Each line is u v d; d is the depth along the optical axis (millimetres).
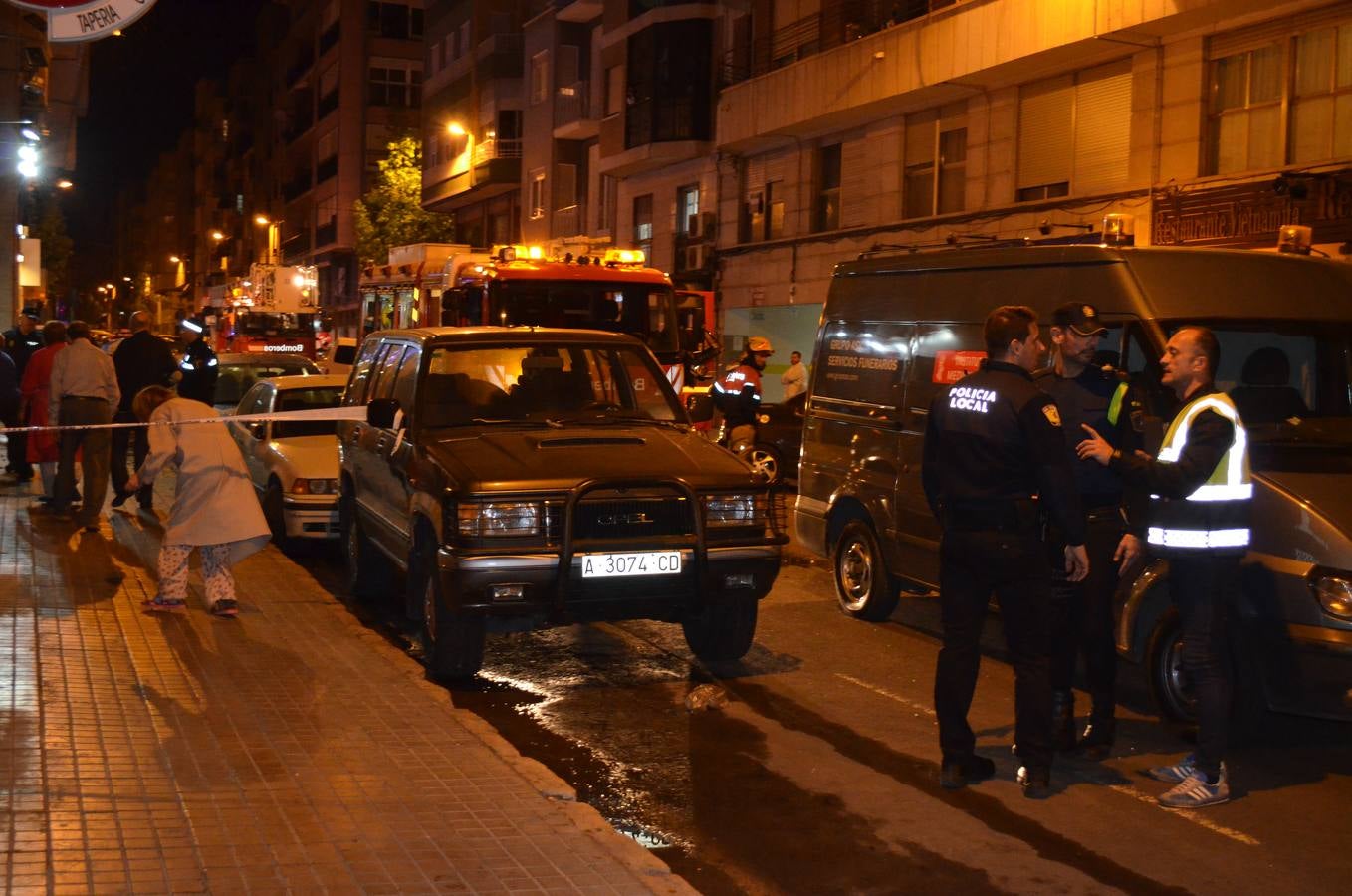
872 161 26359
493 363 9062
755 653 8953
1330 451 7238
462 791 5422
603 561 7574
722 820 5789
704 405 9344
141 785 5336
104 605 8797
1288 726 7492
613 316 17406
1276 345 7805
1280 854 5465
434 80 52188
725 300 31641
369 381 10336
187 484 8672
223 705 6602
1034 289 8492
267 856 4633
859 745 6934
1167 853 5457
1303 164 17547
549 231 41469
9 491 14805
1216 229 18344
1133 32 19281
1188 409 6078
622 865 4676
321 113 74938
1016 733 6148
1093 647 6730
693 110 32031
